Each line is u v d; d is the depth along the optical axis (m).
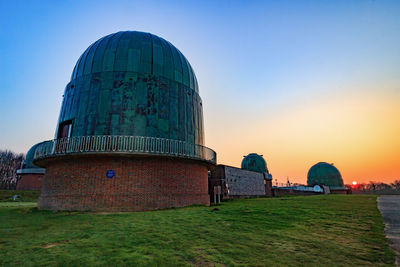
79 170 15.38
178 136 18.27
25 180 48.09
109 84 17.39
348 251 6.03
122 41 18.95
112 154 14.85
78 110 17.33
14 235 7.95
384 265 5.13
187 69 21.16
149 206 14.98
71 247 6.44
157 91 18.16
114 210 14.33
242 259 5.52
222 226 8.88
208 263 5.29
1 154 73.06
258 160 51.41
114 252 5.98
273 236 7.46
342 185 59.69
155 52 19.23
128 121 16.61
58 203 15.38
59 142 15.97
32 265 5.16
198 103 21.80
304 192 50.69
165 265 5.16
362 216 10.62
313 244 6.61
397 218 10.16
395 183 100.38
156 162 16.02
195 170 18.23
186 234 7.72
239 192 32.88
